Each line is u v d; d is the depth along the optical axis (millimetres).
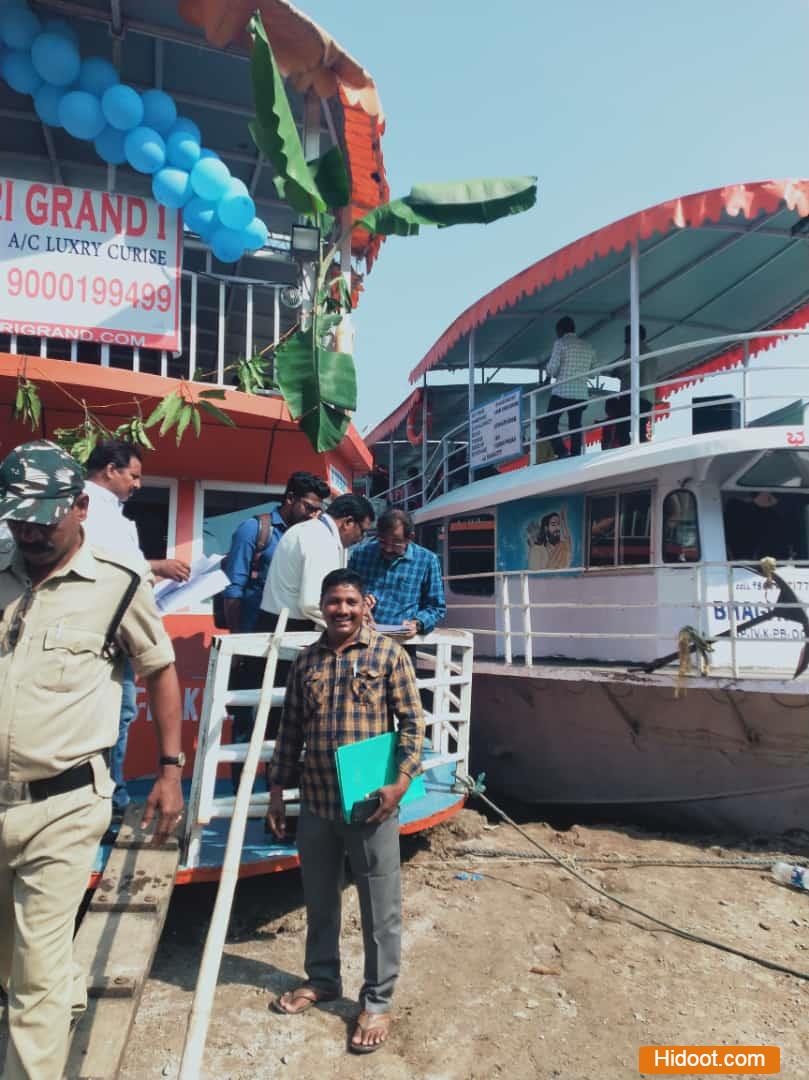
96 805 2525
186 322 8109
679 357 11648
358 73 5988
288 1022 3424
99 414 5348
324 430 5309
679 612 7395
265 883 4902
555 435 8742
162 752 2777
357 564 5398
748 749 6488
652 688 7090
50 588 2512
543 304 9898
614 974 3943
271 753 4188
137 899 3494
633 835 6418
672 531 7547
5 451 5516
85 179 7695
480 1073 3145
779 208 6926
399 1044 3316
